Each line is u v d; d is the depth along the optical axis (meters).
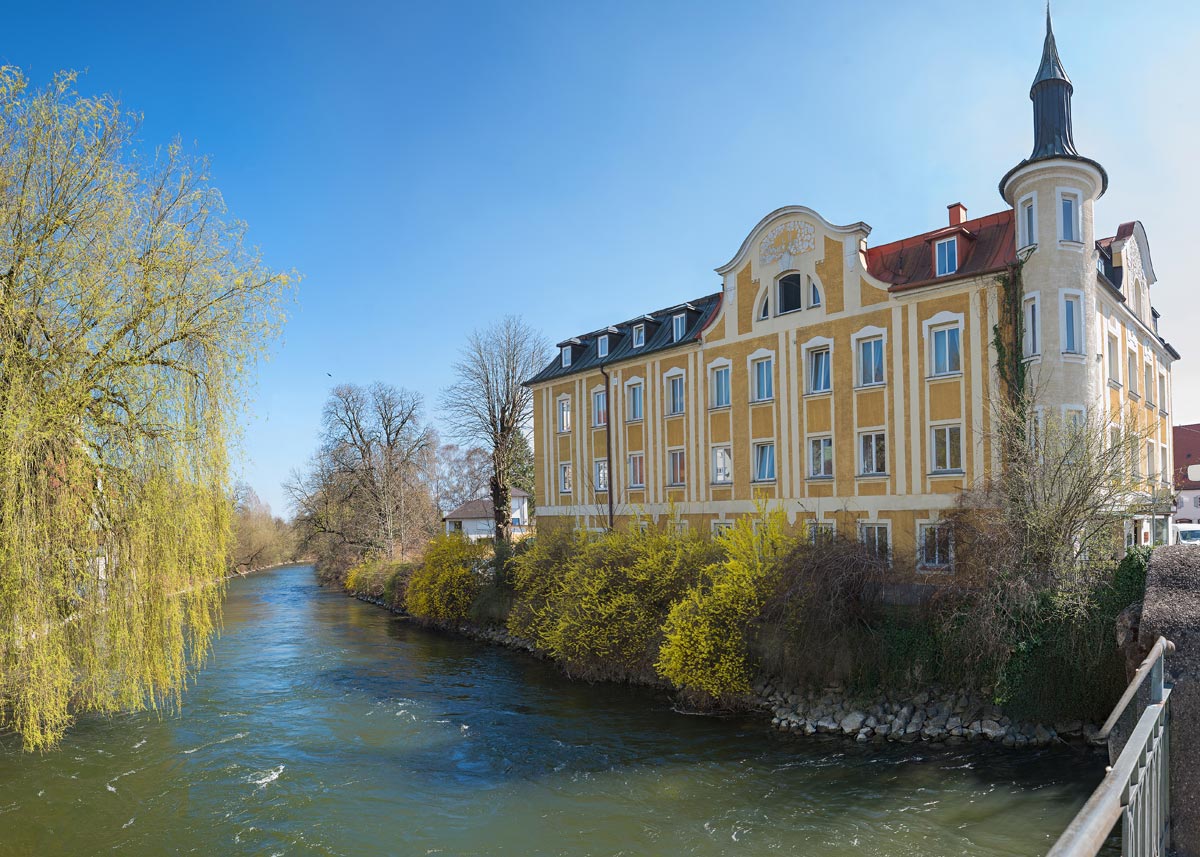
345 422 54.88
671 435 30.84
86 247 12.77
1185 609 5.93
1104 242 26.08
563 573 25.75
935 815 12.10
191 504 13.69
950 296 22.05
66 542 12.31
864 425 23.98
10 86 12.45
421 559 42.41
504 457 41.25
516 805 12.84
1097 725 15.14
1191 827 4.80
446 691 21.48
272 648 28.94
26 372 11.70
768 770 14.44
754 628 18.98
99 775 14.14
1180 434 50.34
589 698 20.61
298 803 12.87
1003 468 17.62
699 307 32.25
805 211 25.95
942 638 16.72
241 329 14.36
